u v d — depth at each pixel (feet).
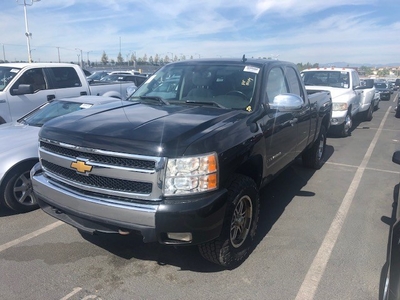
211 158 9.70
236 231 11.41
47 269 11.47
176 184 9.38
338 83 36.81
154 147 9.33
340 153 27.71
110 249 12.75
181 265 11.76
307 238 13.60
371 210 16.31
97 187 10.07
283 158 15.21
